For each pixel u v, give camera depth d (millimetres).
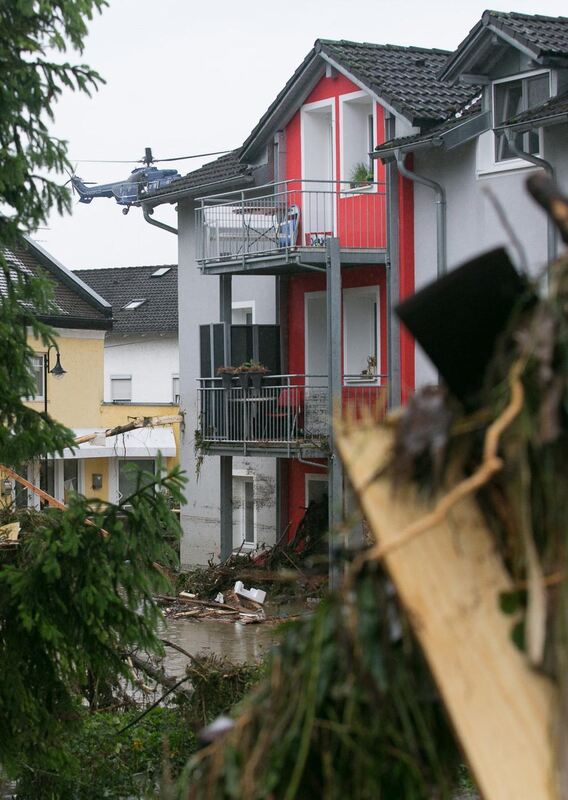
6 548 9039
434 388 2387
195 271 28609
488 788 2082
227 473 25750
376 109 22969
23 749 8484
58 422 9055
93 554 8359
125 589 8531
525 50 18641
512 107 19547
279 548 24406
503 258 2408
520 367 2178
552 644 2166
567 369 2098
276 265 23234
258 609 22750
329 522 22750
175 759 9492
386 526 2215
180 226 29000
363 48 24188
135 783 9195
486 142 19844
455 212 20672
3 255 9055
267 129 25672
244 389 24172
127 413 38062
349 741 2385
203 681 9867
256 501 26469
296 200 25281
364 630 2354
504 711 2137
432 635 2172
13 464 8953
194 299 28656
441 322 2371
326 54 23750
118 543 8344
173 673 14766
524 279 2398
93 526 8406
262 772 2467
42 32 8695
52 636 8188
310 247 22688
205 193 27844
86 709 9812
